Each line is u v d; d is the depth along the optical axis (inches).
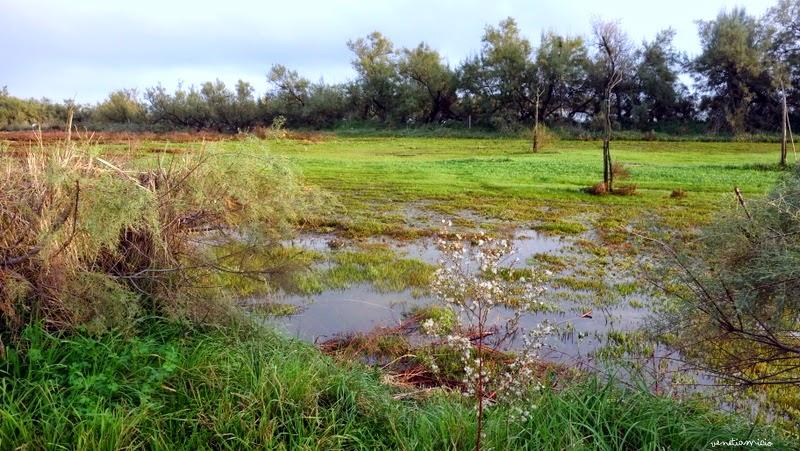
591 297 276.4
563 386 165.8
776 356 146.9
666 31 1846.7
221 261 198.1
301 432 130.3
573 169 847.1
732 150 1275.8
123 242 178.7
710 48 1749.5
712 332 150.6
